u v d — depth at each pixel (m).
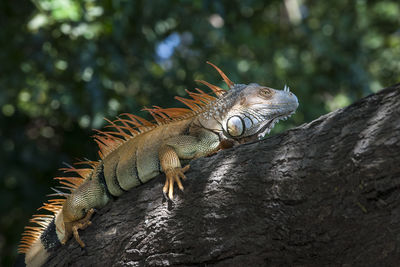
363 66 12.66
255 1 11.08
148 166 4.05
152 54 9.72
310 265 2.83
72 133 10.48
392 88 2.68
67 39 8.97
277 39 12.53
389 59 13.80
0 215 9.77
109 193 4.25
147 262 3.58
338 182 2.68
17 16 9.53
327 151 2.78
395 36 14.77
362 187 2.56
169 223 3.49
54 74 9.30
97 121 8.27
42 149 10.27
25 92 9.90
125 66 9.02
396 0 14.00
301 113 10.80
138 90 9.67
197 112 4.30
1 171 9.43
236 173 3.23
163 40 10.02
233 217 3.15
